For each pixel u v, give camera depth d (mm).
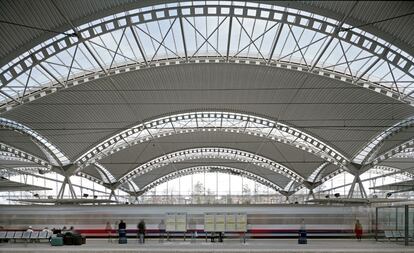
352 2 30625
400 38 33438
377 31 33406
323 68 43156
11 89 44250
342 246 34031
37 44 35188
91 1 32250
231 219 39406
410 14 28906
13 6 30969
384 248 31938
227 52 40438
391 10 30734
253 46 41594
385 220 42344
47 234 38219
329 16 32406
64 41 37312
